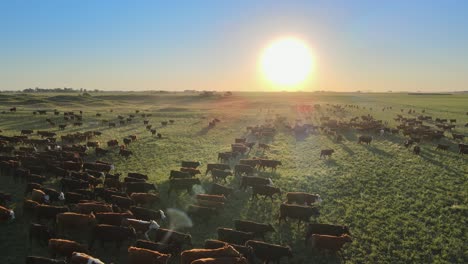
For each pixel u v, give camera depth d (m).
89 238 16.11
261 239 16.66
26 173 23.75
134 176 25.36
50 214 17.08
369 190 23.05
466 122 59.72
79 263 12.98
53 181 24.28
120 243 15.23
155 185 22.95
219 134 48.69
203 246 15.67
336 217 18.81
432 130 46.06
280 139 44.41
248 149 37.62
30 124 56.69
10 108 81.75
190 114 75.75
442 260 14.38
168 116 72.44
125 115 73.12
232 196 21.98
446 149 35.69
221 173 25.41
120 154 33.78
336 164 30.48
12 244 15.31
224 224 18.03
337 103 112.81
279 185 24.48
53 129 52.06
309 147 38.84
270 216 19.06
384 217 18.56
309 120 64.94
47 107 90.62
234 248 14.31
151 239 16.28
